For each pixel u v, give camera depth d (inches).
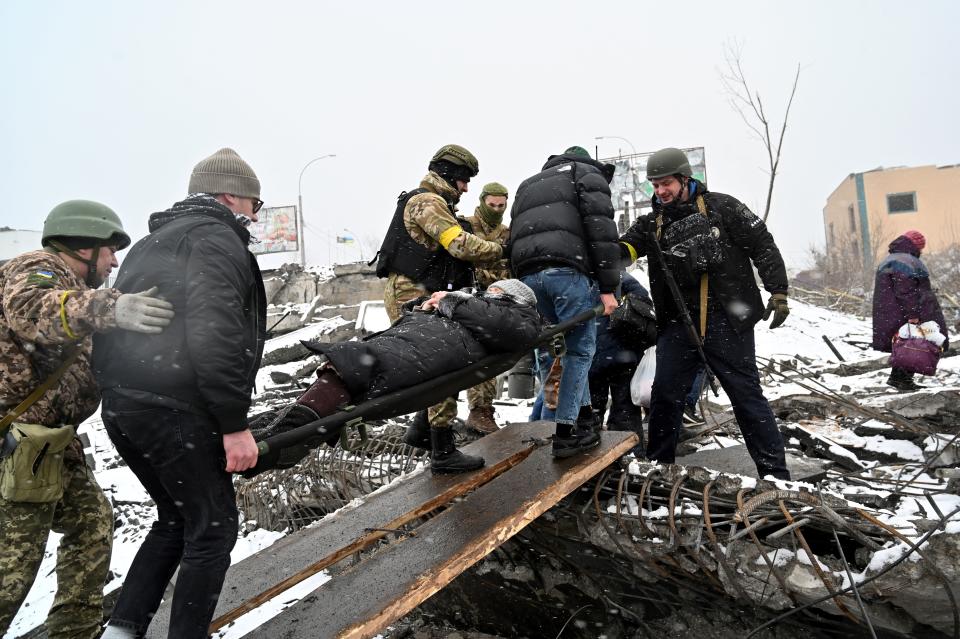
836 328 507.2
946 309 652.1
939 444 192.4
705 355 160.1
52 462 113.7
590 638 157.8
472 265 165.3
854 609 116.8
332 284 679.7
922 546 111.9
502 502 130.7
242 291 97.1
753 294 159.0
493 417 215.9
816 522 124.0
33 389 115.0
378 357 113.0
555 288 149.9
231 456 90.4
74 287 115.3
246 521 225.0
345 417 104.3
